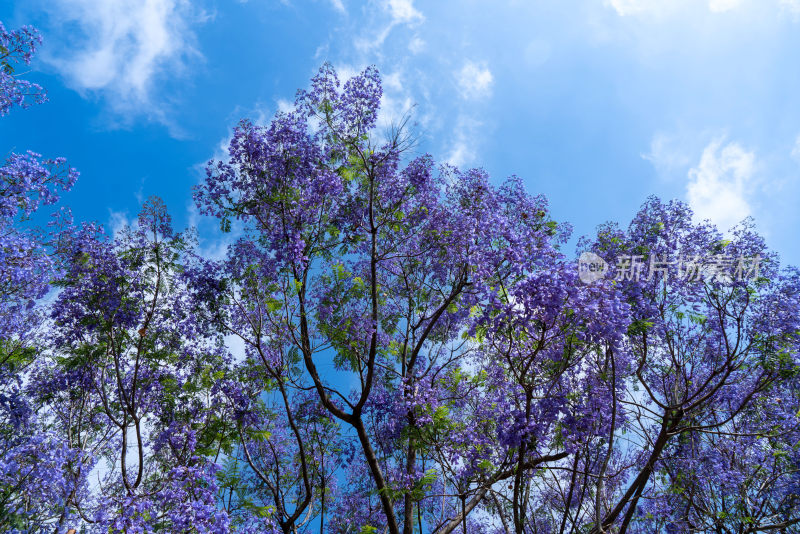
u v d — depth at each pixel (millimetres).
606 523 6465
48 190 6074
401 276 10555
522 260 5480
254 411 8375
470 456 6555
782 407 7637
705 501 7609
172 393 8297
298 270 8203
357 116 8867
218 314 8445
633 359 7738
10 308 7570
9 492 6074
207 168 8461
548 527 8258
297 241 7953
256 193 8453
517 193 8445
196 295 8492
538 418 5285
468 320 9000
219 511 5305
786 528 7195
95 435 8945
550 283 4820
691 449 7852
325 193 8492
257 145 8242
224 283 8383
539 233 5777
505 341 5516
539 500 8172
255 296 8266
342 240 9141
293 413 9516
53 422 8648
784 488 7414
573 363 5758
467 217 7938
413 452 9008
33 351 7996
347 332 8414
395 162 9125
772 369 6441
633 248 7168
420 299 10219
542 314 4973
